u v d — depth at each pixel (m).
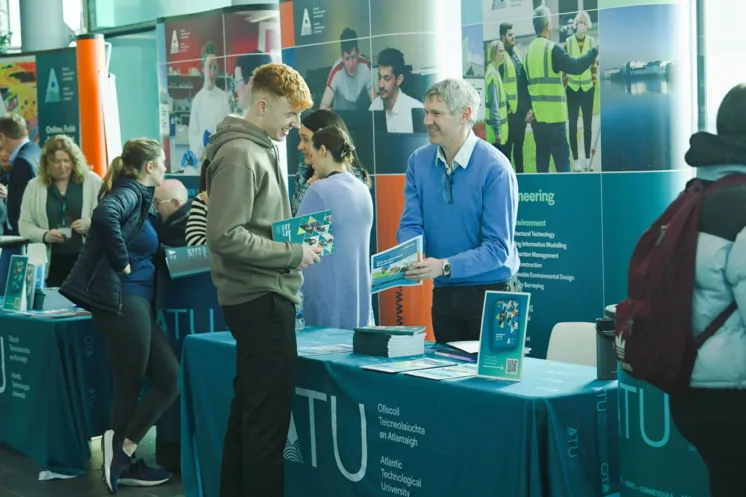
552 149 4.28
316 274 3.62
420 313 4.97
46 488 4.01
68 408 4.11
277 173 2.85
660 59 3.97
